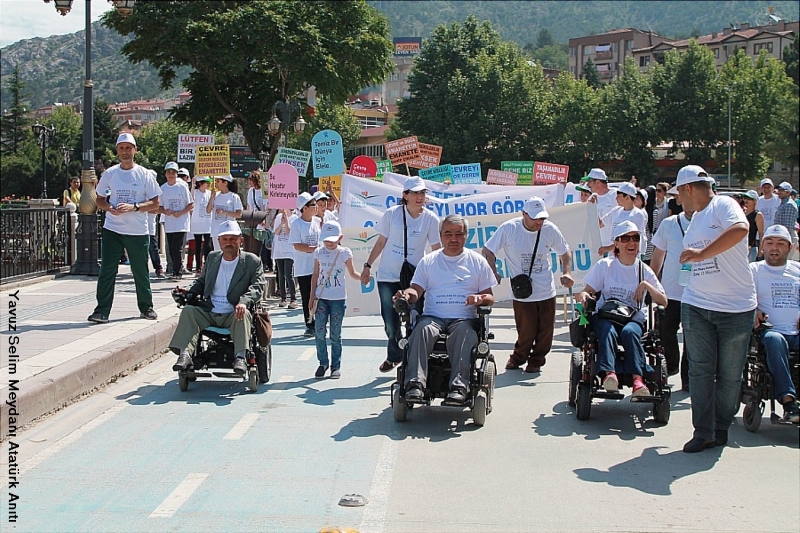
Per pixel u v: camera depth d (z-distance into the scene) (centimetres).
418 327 761
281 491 576
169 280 1755
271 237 1695
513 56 6938
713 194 684
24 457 651
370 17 3838
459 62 6750
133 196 1136
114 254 1145
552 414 800
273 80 3738
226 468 626
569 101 6706
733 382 693
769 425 780
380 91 16462
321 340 954
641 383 740
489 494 574
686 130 6656
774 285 766
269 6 3475
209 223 1877
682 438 725
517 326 988
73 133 6512
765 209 1725
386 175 1567
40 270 1705
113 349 933
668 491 586
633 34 14425
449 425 756
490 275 805
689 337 691
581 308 780
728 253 670
